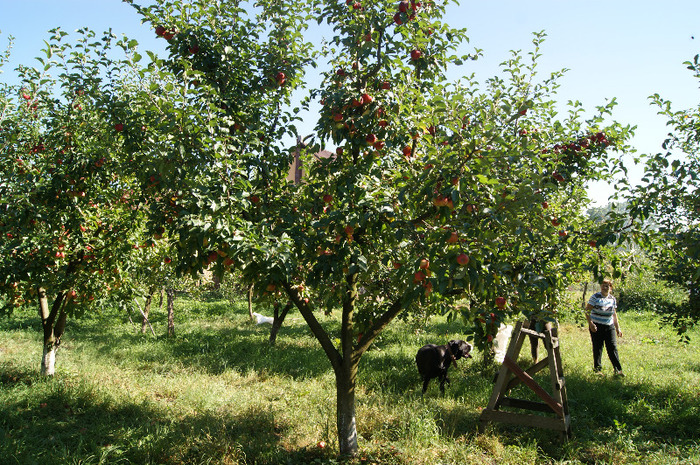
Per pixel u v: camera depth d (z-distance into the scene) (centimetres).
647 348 1061
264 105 465
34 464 407
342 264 408
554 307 743
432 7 436
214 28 439
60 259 627
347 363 461
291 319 1499
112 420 543
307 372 773
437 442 475
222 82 454
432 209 381
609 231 480
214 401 604
